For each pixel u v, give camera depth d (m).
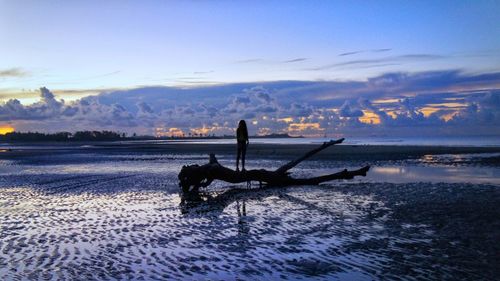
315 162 36.09
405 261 8.70
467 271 8.02
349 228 11.75
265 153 50.06
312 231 11.48
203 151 59.91
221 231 11.70
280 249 9.80
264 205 16.06
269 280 7.80
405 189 19.34
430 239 10.41
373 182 22.45
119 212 14.80
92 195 18.92
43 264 8.90
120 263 8.92
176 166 34.84
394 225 12.03
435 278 7.70
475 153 46.00
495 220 12.48
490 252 9.22
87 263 8.95
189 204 16.48
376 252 9.39
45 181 24.56
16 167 35.56
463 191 18.39
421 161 35.94
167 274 8.20
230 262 8.90
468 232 11.05
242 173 21.72
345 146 70.50
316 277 7.90
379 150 53.69
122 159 44.66
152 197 18.36
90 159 45.62
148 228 12.21
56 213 14.70
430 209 14.37
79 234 11.55
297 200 17.17
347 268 8.38
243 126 22.31
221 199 17.81
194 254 9.51
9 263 9.00
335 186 21.62
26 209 15.54
